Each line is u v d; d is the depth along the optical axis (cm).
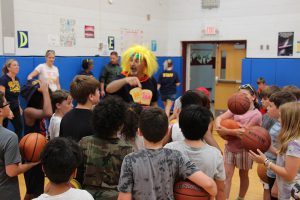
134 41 866
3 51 571
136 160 173
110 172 194
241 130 323
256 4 841
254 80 827
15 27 594
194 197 178
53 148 161
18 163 216
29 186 292
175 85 863
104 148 195
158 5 935
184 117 195
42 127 330
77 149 168
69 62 692
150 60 312
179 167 179
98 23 766
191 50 1057
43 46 648
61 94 309
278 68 795
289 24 801
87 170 195
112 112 194
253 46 857
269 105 290
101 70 766
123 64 315
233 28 884
